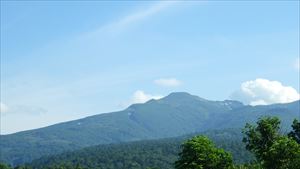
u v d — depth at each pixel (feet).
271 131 219.00
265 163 211.82
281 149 207.10
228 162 234.99
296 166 206.08
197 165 226.17
